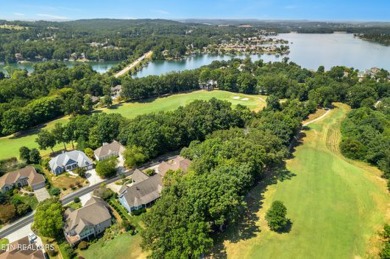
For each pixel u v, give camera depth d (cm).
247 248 5109
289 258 4894
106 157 8606
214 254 4991
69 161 8094
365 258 4888
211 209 5022
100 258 5119
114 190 7169
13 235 5722
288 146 8900
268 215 5566
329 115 11906
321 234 5409
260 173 7025
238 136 8150
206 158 6475
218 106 10650
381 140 8294
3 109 10988
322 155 8506
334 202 6338
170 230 4712
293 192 6681
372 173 7631
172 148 9131
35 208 6575
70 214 5806
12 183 7250
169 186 5969
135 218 6138
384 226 5188
